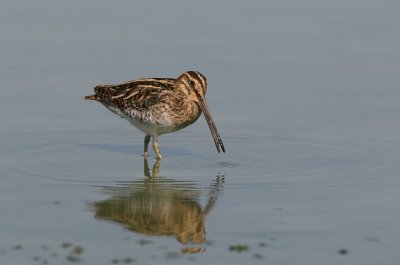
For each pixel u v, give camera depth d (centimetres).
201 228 1248
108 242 1189
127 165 1622
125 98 1708
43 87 2025
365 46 2316
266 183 1475
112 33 2408
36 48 2277
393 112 1866
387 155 1630
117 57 2212
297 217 1291
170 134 1852
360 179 1486
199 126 1903
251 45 2320
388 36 2391
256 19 2552
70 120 1883
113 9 2633
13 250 1149
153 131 1695
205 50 2272
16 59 2195
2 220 1275
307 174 1525
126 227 1256
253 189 1441
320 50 2288
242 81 2067
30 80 2062
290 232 1226
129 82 1761
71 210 1332
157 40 2350
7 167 1571
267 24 2502
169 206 1358
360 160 1603
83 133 1822
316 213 1309
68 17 2542
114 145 1770
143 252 1149
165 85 1705
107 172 1568
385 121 1820
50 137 1778
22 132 1794
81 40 2347
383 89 1998
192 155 1695
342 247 1168
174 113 1680
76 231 1234
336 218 1284
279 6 2688
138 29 2445
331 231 1230
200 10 2634
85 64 2162
